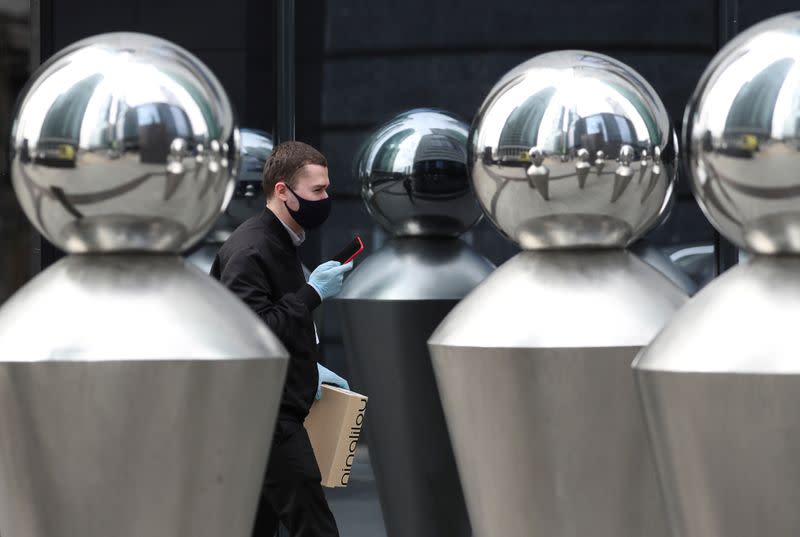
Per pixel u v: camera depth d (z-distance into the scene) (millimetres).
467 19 15102
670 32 15055
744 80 4902
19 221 21375
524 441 6055
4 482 5148
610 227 6227
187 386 4988
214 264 10750
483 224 14891
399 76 15102
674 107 15102
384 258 12367
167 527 5070
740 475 4707
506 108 6227
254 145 14523
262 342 5238
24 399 5000
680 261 14523
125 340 4988
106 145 5109
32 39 14258
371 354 12320
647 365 4980
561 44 15109
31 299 5242
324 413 10656
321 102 14984
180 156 5156
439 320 11992
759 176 4852
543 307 6082
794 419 4594
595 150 6059
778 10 14477
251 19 14594
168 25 14531
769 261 4996
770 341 4680
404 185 12180
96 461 4988
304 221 10570
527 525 6148
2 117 21109
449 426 6461
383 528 14023
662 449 4984
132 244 5281
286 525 10492
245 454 5195
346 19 14992
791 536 4664
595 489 6023
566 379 5949
